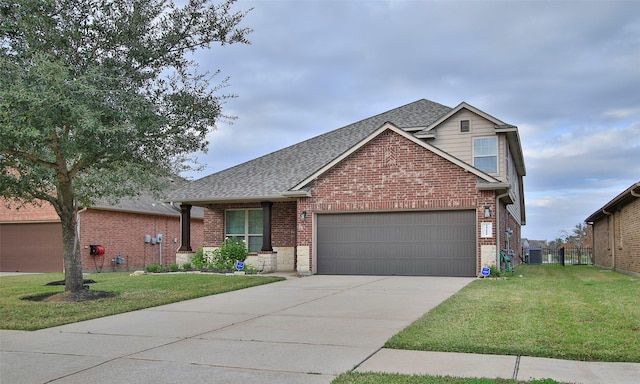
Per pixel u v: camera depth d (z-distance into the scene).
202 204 22.78
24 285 16.52
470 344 7.32
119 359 7.03
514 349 6.98
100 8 11.54
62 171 12.56
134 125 10.49
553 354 6.77
